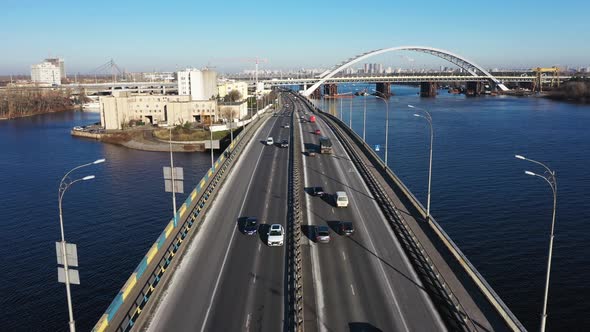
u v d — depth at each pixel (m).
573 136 143.38
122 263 58.78
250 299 35.19
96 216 76.12
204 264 41.31
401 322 31.77
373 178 69.25
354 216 53.81
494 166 103.38
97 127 179.75
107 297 50.78
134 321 32.22
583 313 45.09
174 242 44.62
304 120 151.88
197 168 111.88
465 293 34.72
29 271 57.00
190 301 34.94
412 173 98.06
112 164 117.69
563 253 57.69
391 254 43.12
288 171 75.88
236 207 57.34
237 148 92.19
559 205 75.19
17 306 49.09
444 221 68.69
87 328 45.31
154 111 182.38
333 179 71.00
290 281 38.03
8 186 95.75
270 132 121.94
